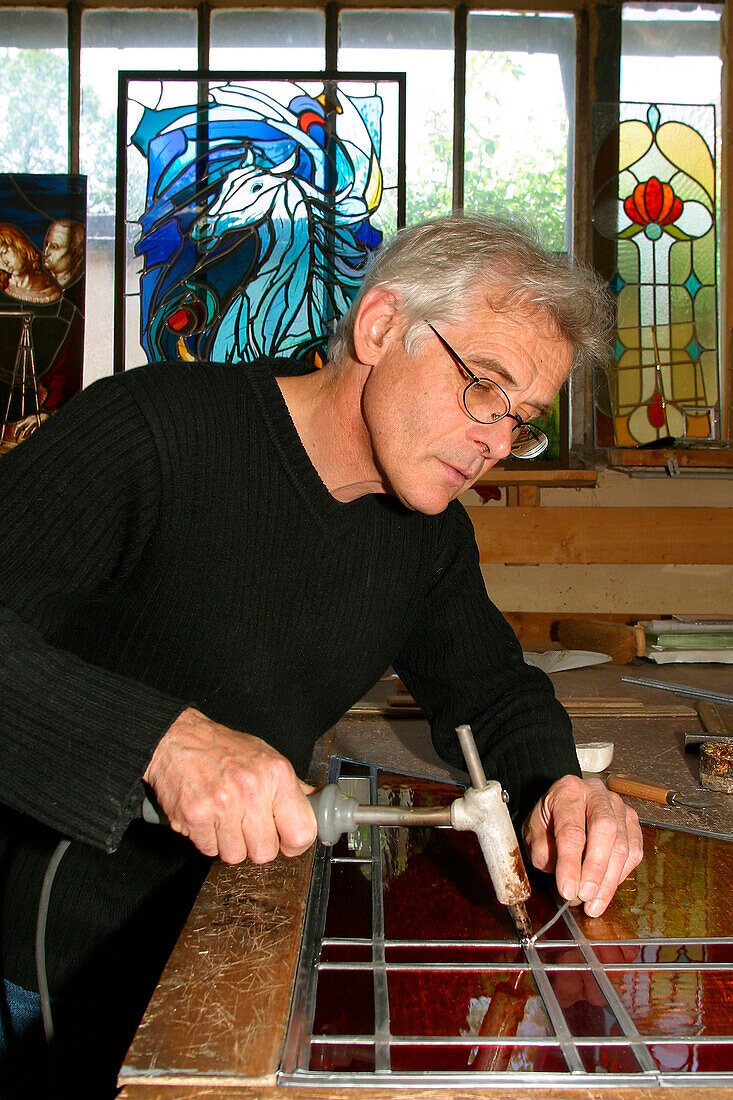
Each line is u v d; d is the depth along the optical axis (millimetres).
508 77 2898
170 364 955
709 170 2910
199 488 894
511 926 818
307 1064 589
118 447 843
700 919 839
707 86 2916
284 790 724
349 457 965
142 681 971
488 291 825
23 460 822
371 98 2834
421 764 1340
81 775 715
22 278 2809
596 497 2934
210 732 751
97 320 2834
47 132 2840
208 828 710
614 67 2879
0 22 2826
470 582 1170
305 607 989
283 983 677
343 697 1102
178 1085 557
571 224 2922
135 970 1019
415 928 807
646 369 2898
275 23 2873
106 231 2838
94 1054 1019
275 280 2807
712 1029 652
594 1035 641
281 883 873
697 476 2852
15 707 734
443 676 1181
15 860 1021
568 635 2656
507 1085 574
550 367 859
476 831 776
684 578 2953
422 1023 649
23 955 1009
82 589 857
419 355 851
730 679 2164
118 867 1011
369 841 1026
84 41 2855
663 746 1471
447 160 2898
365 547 1011
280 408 943
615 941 792
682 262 2910
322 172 2822
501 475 2758
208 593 943
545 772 1010
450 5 2871
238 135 2811
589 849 835
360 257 2812
